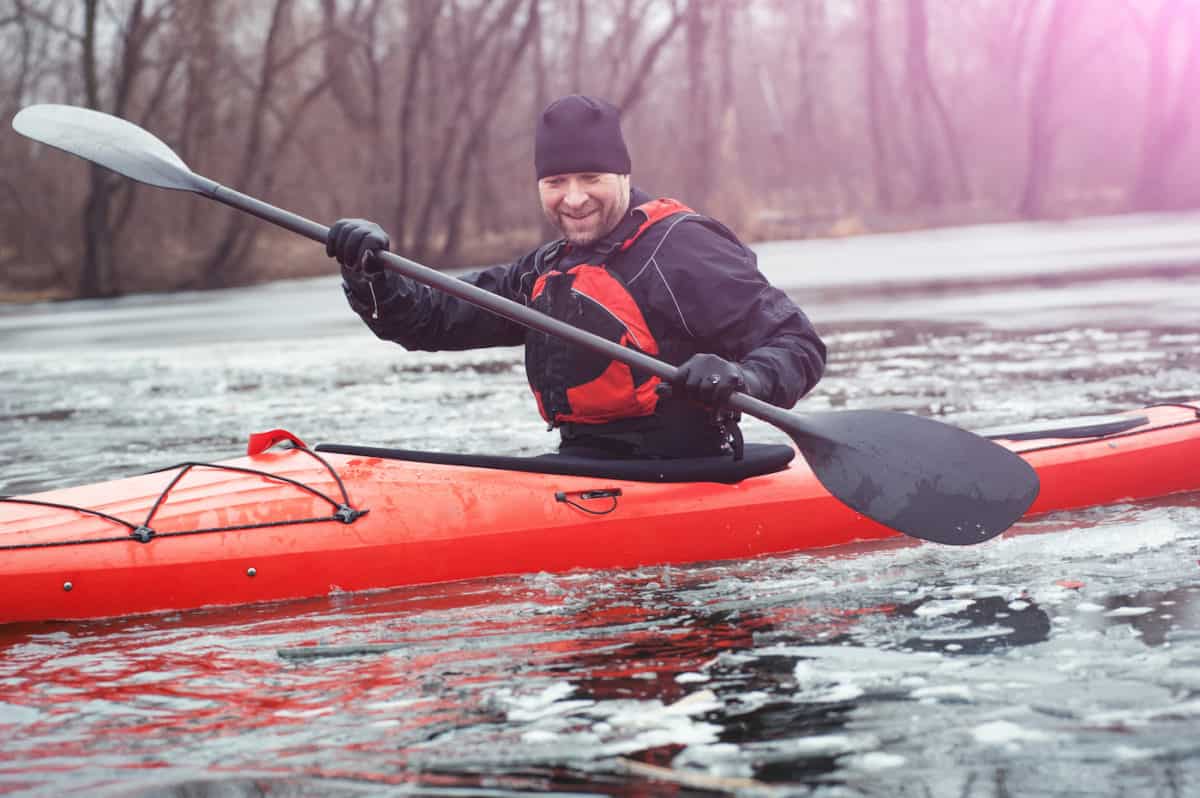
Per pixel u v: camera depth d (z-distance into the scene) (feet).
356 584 13.26
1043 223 128.26
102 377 38.27
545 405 14.53
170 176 15.38
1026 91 161.17
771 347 13.65
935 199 139.85
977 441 13.56
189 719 9.61
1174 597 11.58
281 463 14.14
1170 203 136.98
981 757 8.28
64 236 116.26
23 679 10.79
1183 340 31.96
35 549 12.69
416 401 28.45
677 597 12.64
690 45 116.78
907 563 13.58
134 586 12.73
